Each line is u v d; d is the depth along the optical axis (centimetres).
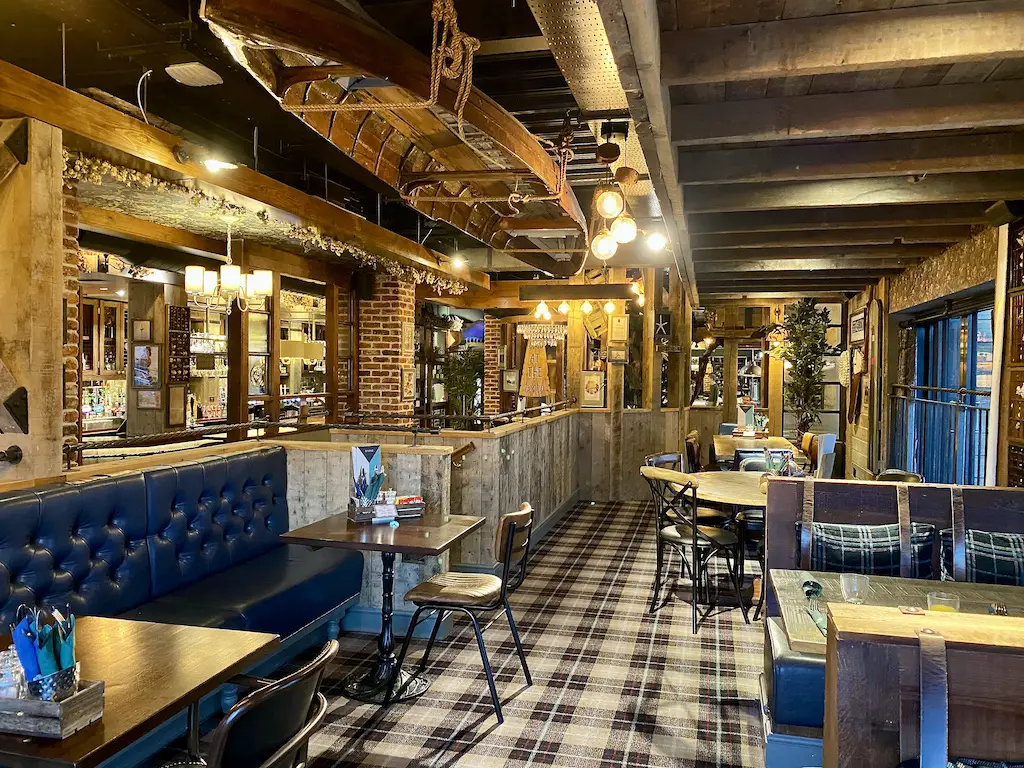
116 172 392
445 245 982
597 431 979
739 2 240
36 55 426
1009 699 151
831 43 250
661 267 954
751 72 257
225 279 577
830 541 354
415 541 356
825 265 704
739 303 1165
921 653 155
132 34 368
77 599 311
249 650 220
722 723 348
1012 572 336
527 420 710
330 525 393
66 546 310
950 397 668
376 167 400
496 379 1425
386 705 359
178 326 754
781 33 254
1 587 280
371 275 869
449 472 461
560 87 408
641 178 523
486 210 591
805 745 295
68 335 435
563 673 404
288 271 749
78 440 446
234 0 239
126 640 228
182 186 437
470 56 251
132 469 373
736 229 529
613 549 705
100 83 472
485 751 319
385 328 869
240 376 704
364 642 443
